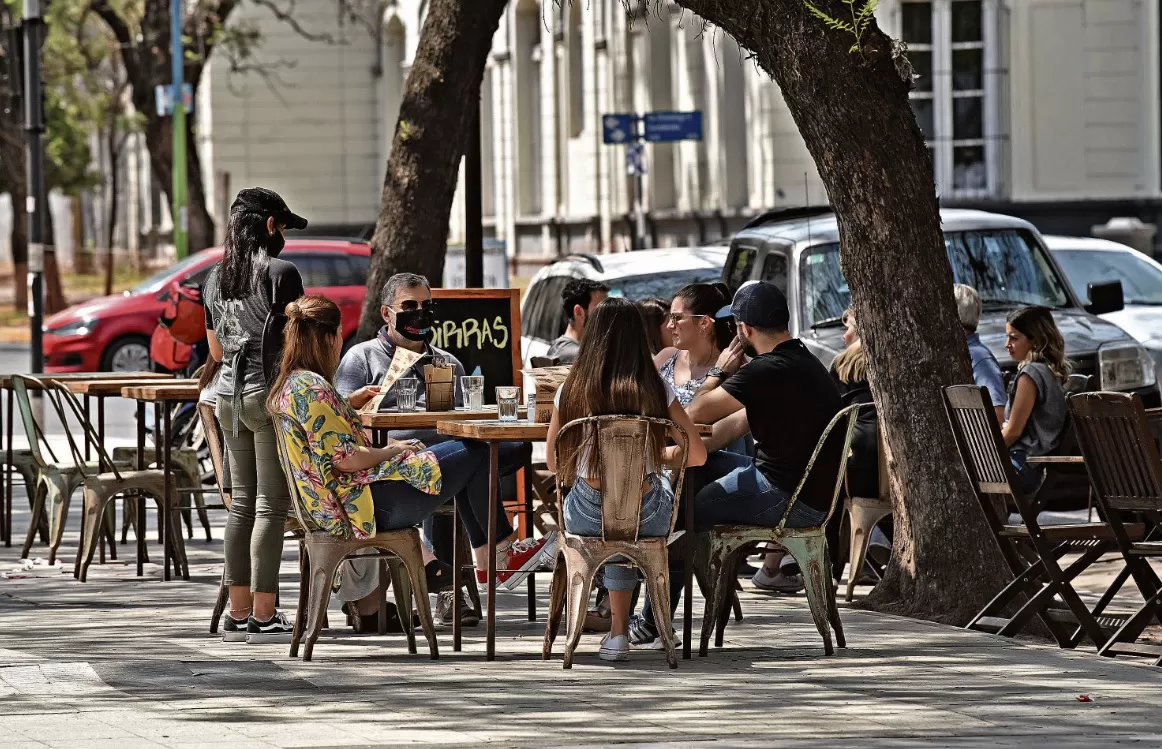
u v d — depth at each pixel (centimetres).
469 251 3453
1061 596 2261
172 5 8438
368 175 11306
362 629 2184
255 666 1931
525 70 9612
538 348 3859
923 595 2278
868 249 2245
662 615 1912
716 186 7781
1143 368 3203
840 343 3175
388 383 2175
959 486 2258
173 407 3303
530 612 2278
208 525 3095
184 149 8506
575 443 1898
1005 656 1986
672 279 3850
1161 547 2006
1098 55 7150
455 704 1717
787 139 7331
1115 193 7175
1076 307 3428
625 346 1897
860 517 2416
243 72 11125
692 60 7956
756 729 1600
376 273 3183
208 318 2197
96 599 2452
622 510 1895
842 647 2039
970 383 2267
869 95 2184
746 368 2017
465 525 2080
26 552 2897
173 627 2214
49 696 1762
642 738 1559
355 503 1942
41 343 4700
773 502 1988
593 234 8875
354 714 1669
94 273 10012
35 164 4675
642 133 6219
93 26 10206
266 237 2164
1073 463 2277
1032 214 7194
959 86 7200
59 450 4269
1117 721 1642
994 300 3381
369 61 11238
